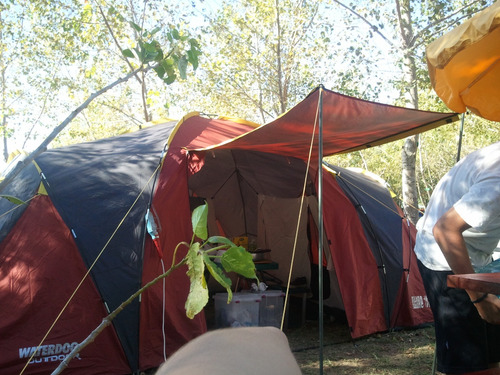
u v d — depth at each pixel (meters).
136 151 5.17
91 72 5.32
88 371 4.16
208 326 5.91
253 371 0.38
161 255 4.54
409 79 11.21
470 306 2.49
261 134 4.42
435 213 2.65
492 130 17.09
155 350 4.45
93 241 4.38
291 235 6.97
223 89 15.58
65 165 4.87
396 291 5.82
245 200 7.74
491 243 2.61
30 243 4.29
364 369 4.54
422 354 4.96
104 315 4.28
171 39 2.00
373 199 6.26
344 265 5.61
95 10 12.92
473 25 2.48
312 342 5.51
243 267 1.04
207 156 6.88
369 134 4.86
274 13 14.71
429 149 26.55
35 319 4.10
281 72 15.38
